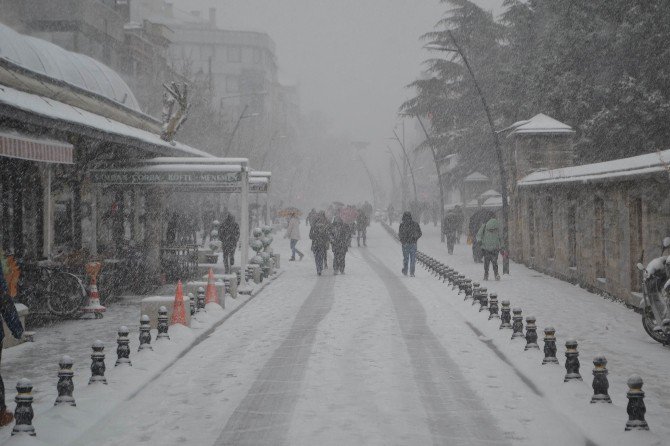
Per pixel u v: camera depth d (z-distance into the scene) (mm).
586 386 10180
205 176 24828
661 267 14242
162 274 27641
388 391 10422
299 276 31391
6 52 26203
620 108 41344
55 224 23203
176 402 9969
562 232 28188
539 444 8023
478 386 10750
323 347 14039
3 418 8641
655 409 9383
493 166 62750
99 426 8844
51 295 18516
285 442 8102
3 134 15086
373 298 22469
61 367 9477
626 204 20141
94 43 64625
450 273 25859
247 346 14406
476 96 63312
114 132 20078
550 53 46438
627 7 42188
